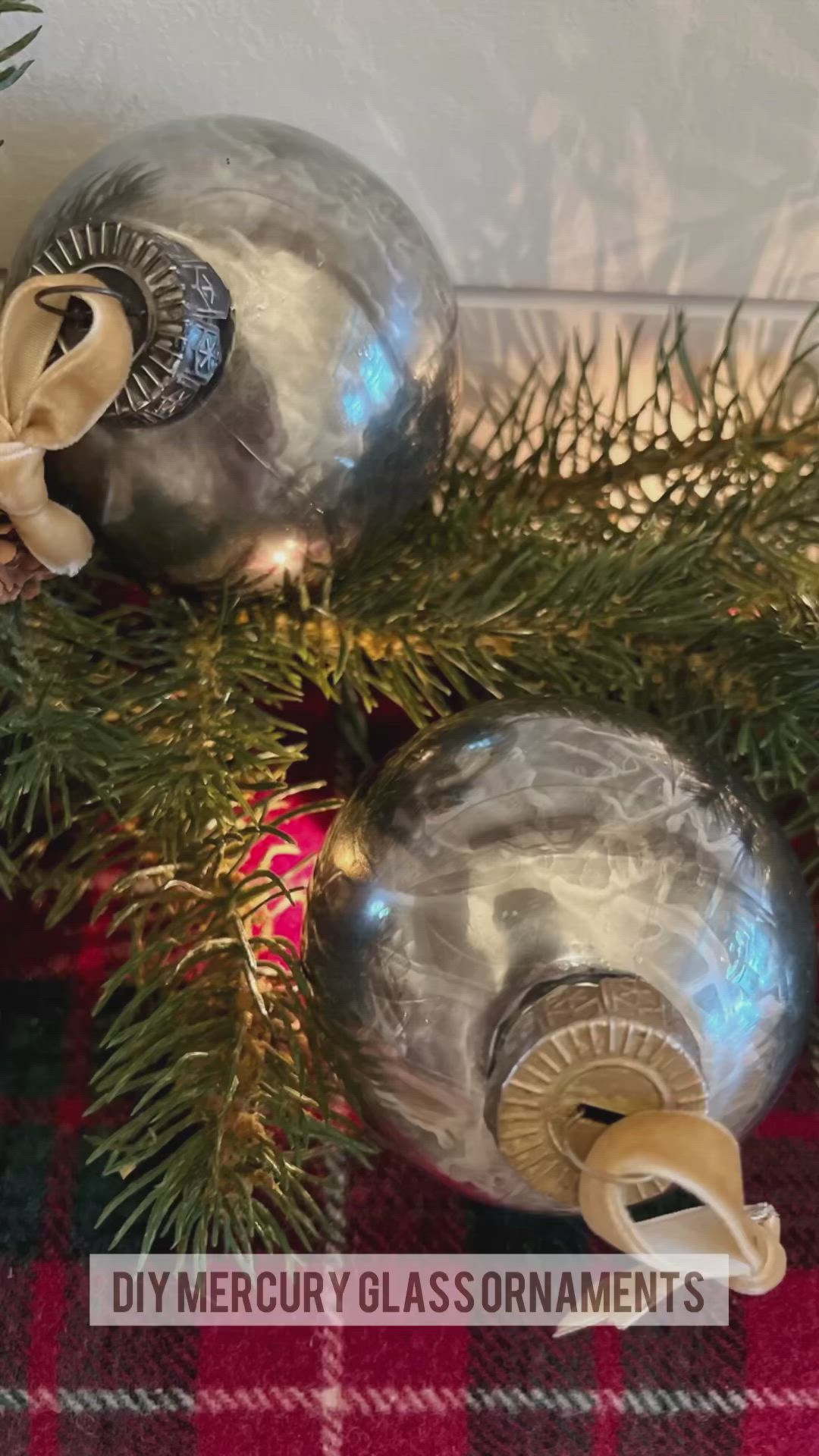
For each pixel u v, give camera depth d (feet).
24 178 0.95
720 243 0.99
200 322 0.72
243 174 0.78
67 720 0.79
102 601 0.90
